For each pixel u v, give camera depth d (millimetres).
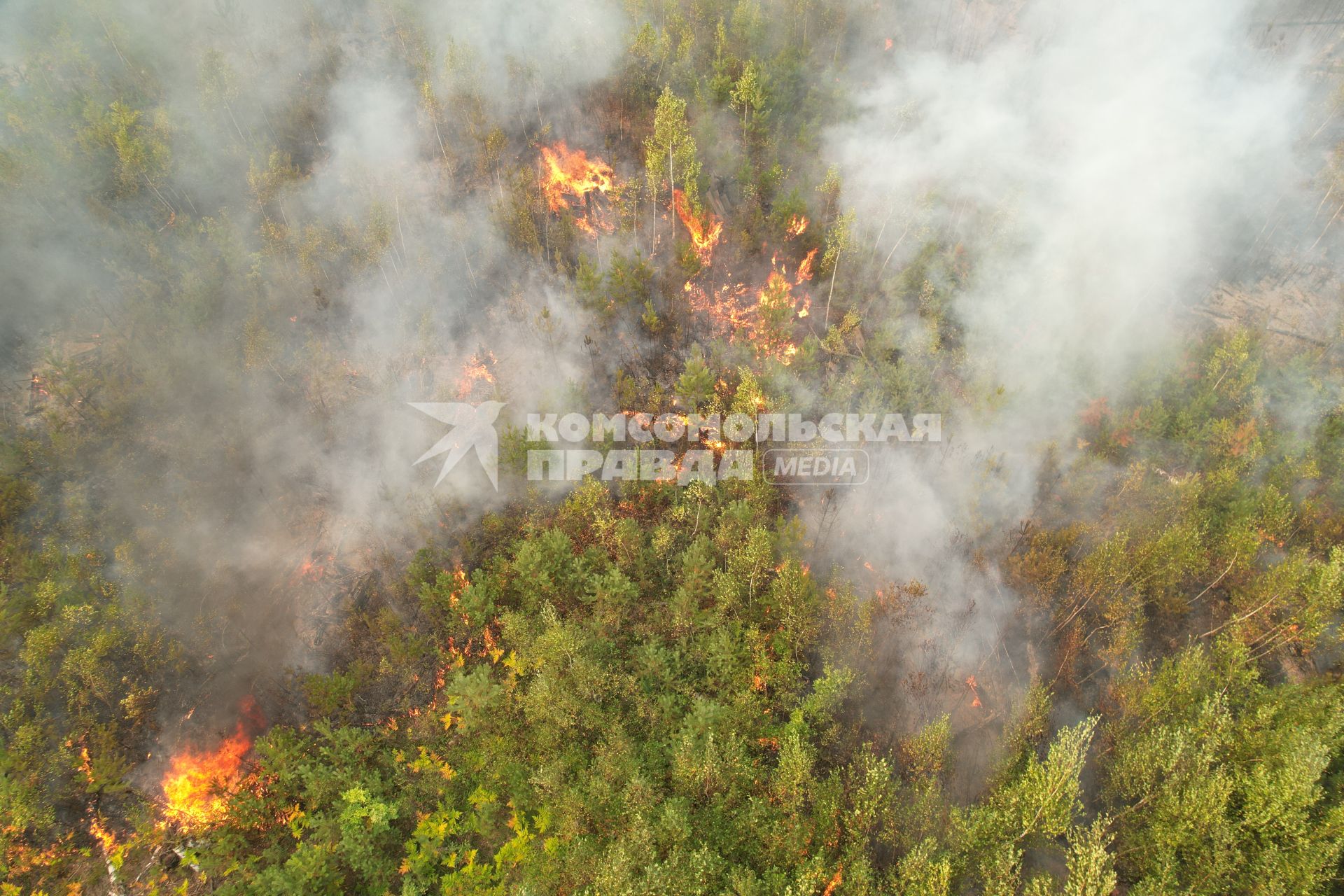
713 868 25391
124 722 30422
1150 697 31453
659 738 30859
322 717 31734
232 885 26250
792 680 32500
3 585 30203
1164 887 26500
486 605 33562
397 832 28875
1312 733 28375
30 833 27734
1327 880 26328
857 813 27219
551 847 27875
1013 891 25406
